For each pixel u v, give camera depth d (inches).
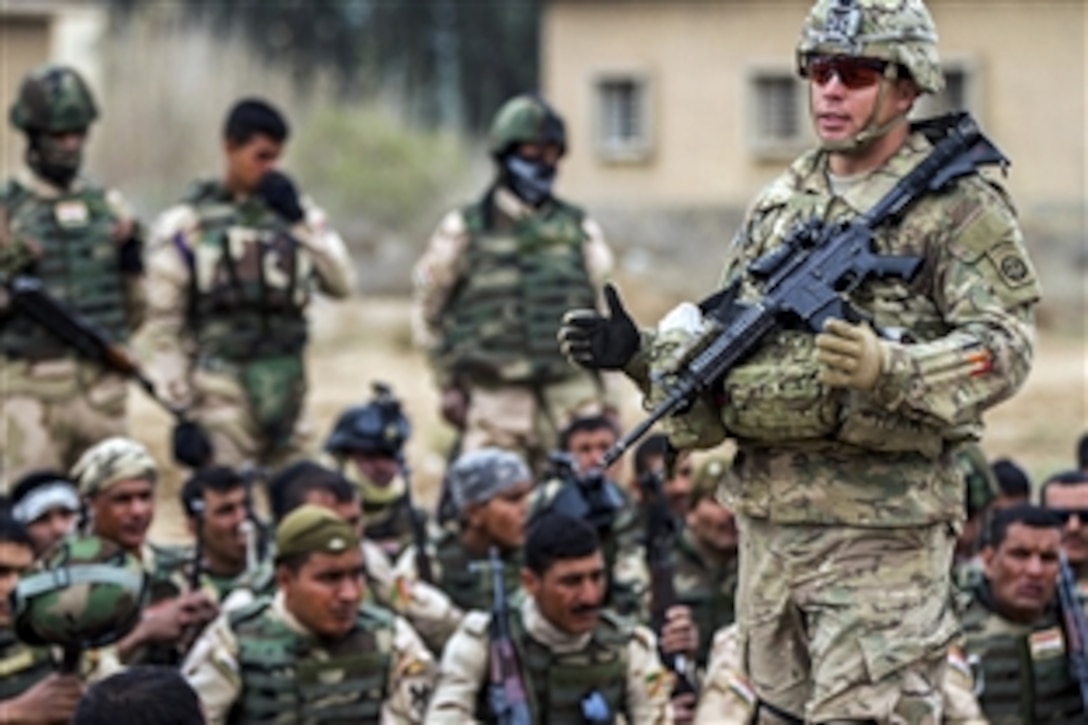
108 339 833.5
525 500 658.2
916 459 423.5
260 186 837.8
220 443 831.7
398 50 3078.2
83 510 613.0
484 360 834.2
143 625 591.8
